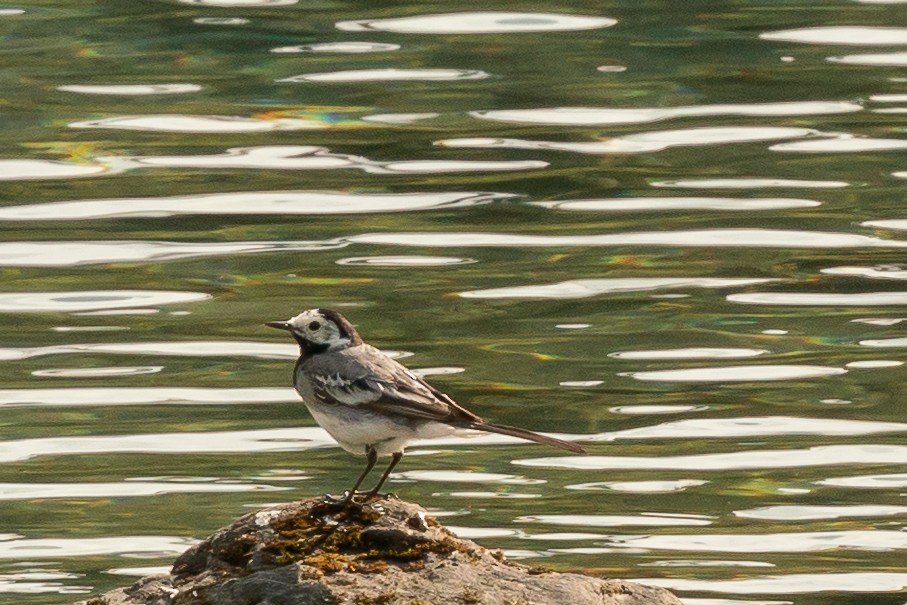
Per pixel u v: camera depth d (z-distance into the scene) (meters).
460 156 24.16
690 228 21.67
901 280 20.02
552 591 10.09
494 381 17.52
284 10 30.39
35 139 24.66
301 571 10.05
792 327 18.84
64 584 13.41
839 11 30.42
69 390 17.17
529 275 20.33
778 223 21.78
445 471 15.68
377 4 30.75
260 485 15.27
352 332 11.34
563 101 26.22
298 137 24.88
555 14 30.16
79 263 20.55
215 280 20.11
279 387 17.39
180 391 17.23
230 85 26.89
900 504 14.90
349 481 15.38
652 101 26.19
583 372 17.75
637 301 19.56
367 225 21.84
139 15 30.12
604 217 22.08
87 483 15.26
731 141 24.62
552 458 15.88
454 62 27.77
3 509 14.70
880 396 17.11
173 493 15.05
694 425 16.55
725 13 30.27
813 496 15.05
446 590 9.93
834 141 24.52
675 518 14.65
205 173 23.53
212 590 10.04
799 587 13.34
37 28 29.47
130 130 25.05
